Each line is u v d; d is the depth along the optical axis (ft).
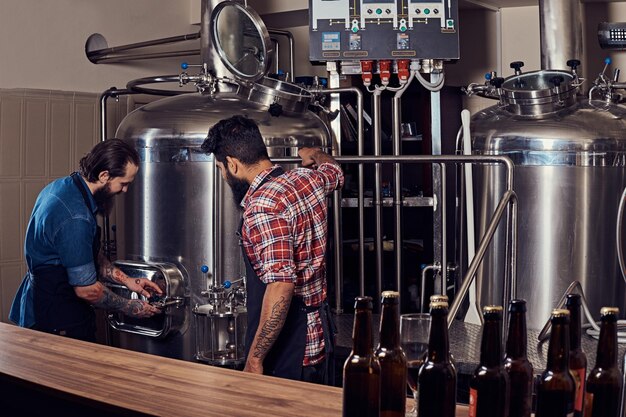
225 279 12.36
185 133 12.40
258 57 13.08
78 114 15.35
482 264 12.71
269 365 9.18
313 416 5.34
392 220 16.37
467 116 12.61
